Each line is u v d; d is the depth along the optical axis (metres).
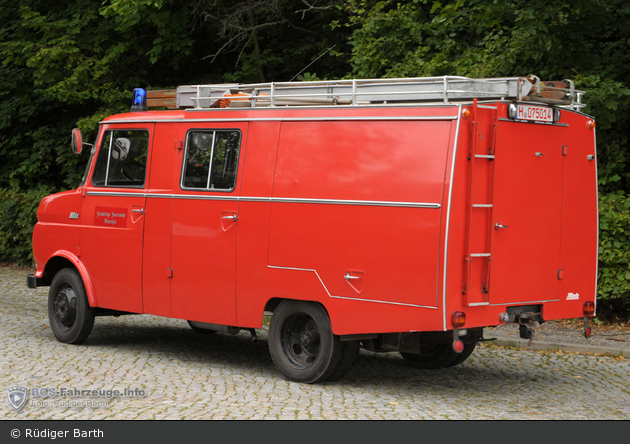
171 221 8.25
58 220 9.51
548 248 7.05
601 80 10.88
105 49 17.80
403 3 14.28
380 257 6.64
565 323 10.74
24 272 16.52
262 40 17.42
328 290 6.97
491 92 6.68
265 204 7.46
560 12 10.47
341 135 7.02
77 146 9.20
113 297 8.81
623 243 10.43
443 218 6.27
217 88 8.49
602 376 7.95
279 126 7.48
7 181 19.30
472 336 6.80
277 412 6.07
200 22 17.20
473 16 11.41
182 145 8.29
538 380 7.73
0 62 18.58
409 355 8.25
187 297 8.10
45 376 7.30
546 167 7.02
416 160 6.50
